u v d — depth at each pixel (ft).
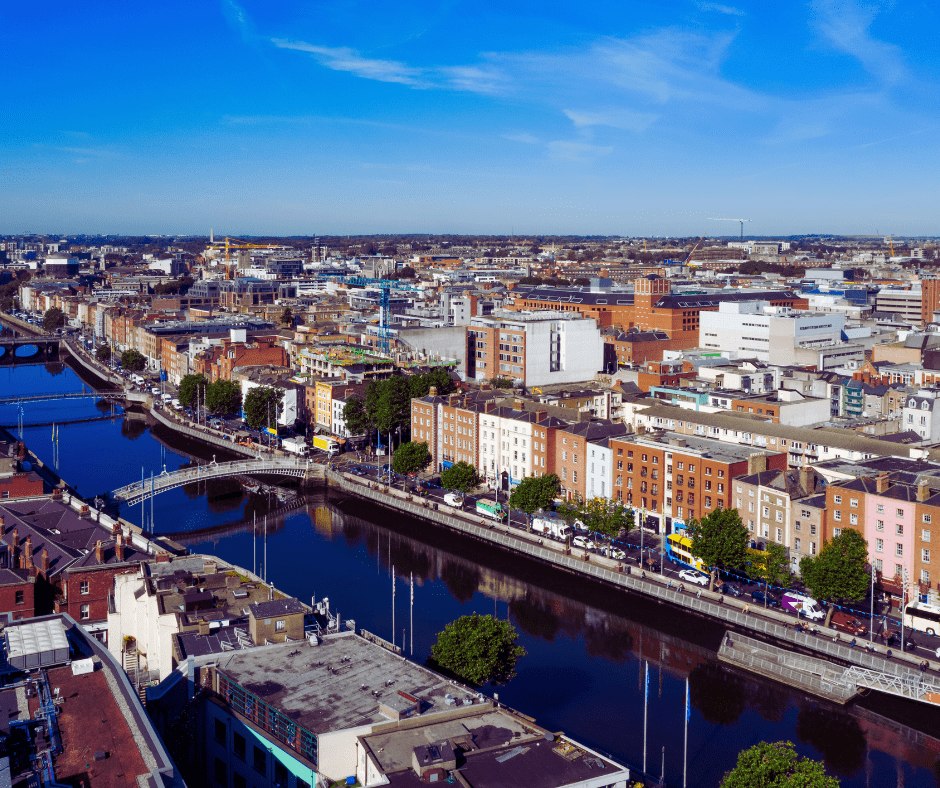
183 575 524.93
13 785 289.12
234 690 400.47
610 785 343.46
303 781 361.30
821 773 365.40
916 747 497.87
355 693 396.16
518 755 353.72
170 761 302.45
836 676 549.13
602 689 557.74
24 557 573.74
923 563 633.20
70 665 376.48
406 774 337.11
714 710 534.37
